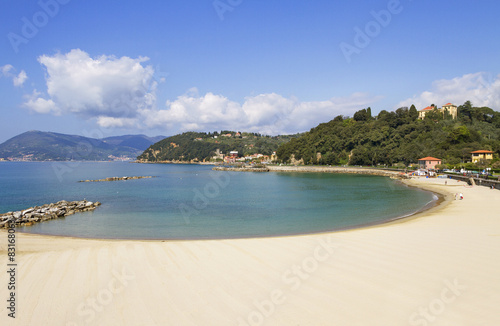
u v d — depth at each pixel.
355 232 24.94
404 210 41.72
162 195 65.62
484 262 15.87
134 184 96.06
